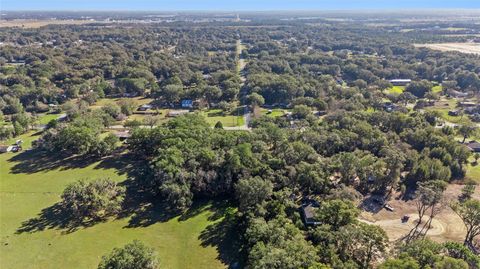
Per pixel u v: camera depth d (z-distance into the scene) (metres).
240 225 82.50
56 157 123.44
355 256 66.75
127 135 138.38
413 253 60.97
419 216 86.62
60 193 100.88
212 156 100.38
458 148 113.19
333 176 103.31
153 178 96.88
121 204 94.69
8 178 109.25
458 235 80.69
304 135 120.81
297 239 67.50
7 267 73.12
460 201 94.19
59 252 77.56
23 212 92.25
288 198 85.75
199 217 89.88
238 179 95.62
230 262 74.19
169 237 82.50
